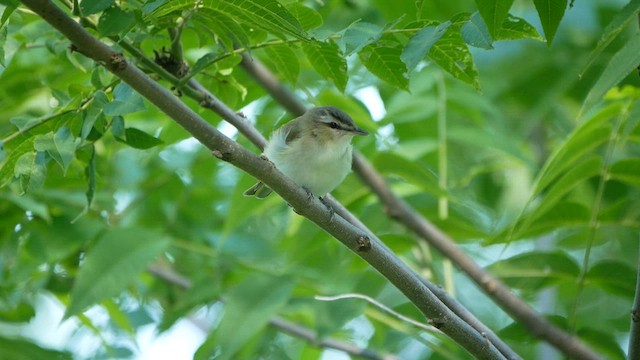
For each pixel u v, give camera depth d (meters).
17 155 7.94
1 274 11.34
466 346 7.59
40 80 11.77
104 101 7.73
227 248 13.41
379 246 7.56
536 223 10.16
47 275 12.53
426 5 13.07
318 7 12.81
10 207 11.29
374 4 13.41
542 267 10.68
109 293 9.80
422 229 11.45
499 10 6.29
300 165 10.55
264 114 13.81
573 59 15.09
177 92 8.98
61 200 11.57
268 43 8.27
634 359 7.54
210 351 10.30
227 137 7.32
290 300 10.76
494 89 14.91
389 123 13.00
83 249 12.65
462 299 16.59
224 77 9.42
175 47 8.59
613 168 9.66
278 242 14.14
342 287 12.57
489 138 12.51
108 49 7.00
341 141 10.70
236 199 11.51
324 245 13.30
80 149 8.27
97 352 14.12
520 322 10.46
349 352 11.77
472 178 14.95
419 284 7.56
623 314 14.73
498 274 10.96
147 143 8.34
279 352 14.70
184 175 14.90
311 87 14.27
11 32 9.73
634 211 9.93
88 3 7.24
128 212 13.80
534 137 16.19
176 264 13.90
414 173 11.66
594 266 10.36
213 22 7.94
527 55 15.29
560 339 10.27
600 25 14.66
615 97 9.52
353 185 12.86
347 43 7.43
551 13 6.49
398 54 8.00
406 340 14.23
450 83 13.24
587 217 10.05
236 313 9.80
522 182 14.79
